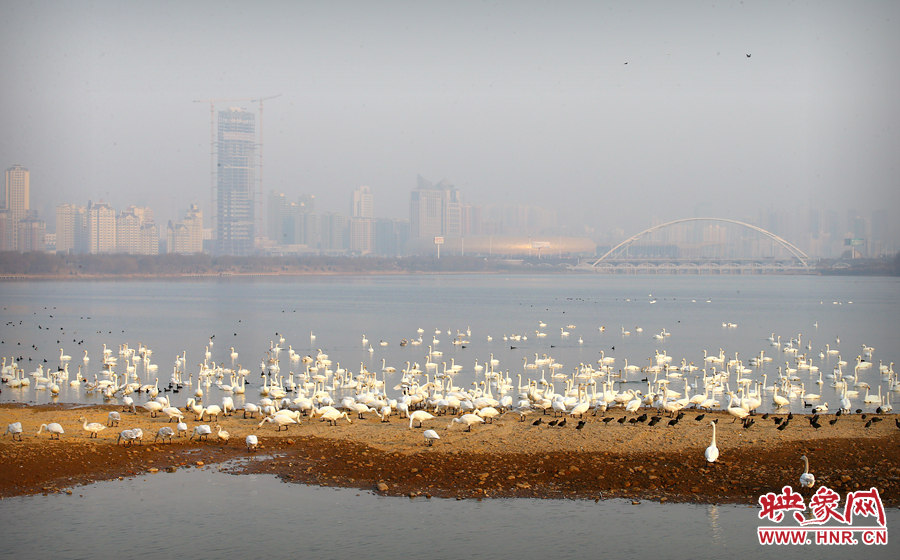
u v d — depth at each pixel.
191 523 35.91
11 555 32.72
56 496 39.12
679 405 55.31
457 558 32.75
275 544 33.91
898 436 47.50
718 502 38.25
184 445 47.41
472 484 40.56
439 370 90.94
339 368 86.31
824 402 66.75
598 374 82.06
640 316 182.00
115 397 69.88
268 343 120.88
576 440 47.22
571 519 36.38
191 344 118.38
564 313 191.62
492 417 54.31
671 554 33.03
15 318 167.12
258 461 44.41
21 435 48.22
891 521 36.16
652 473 41.50
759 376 85.56
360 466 43.22
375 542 34.09
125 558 32.53
